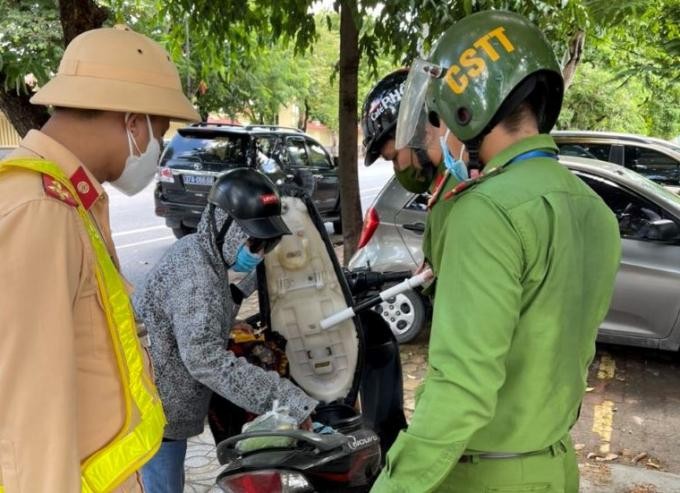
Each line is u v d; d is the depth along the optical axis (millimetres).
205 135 9164
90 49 1354
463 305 1163
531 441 1275
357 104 4996
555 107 1350
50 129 1349
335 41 27531
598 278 1378
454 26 1372
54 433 1111
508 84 1256
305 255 2230
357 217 5254
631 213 4438
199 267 1854
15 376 1087
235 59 5352
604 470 3219
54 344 1114
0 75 3352
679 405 4070
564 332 1248
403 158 1649
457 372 1144
